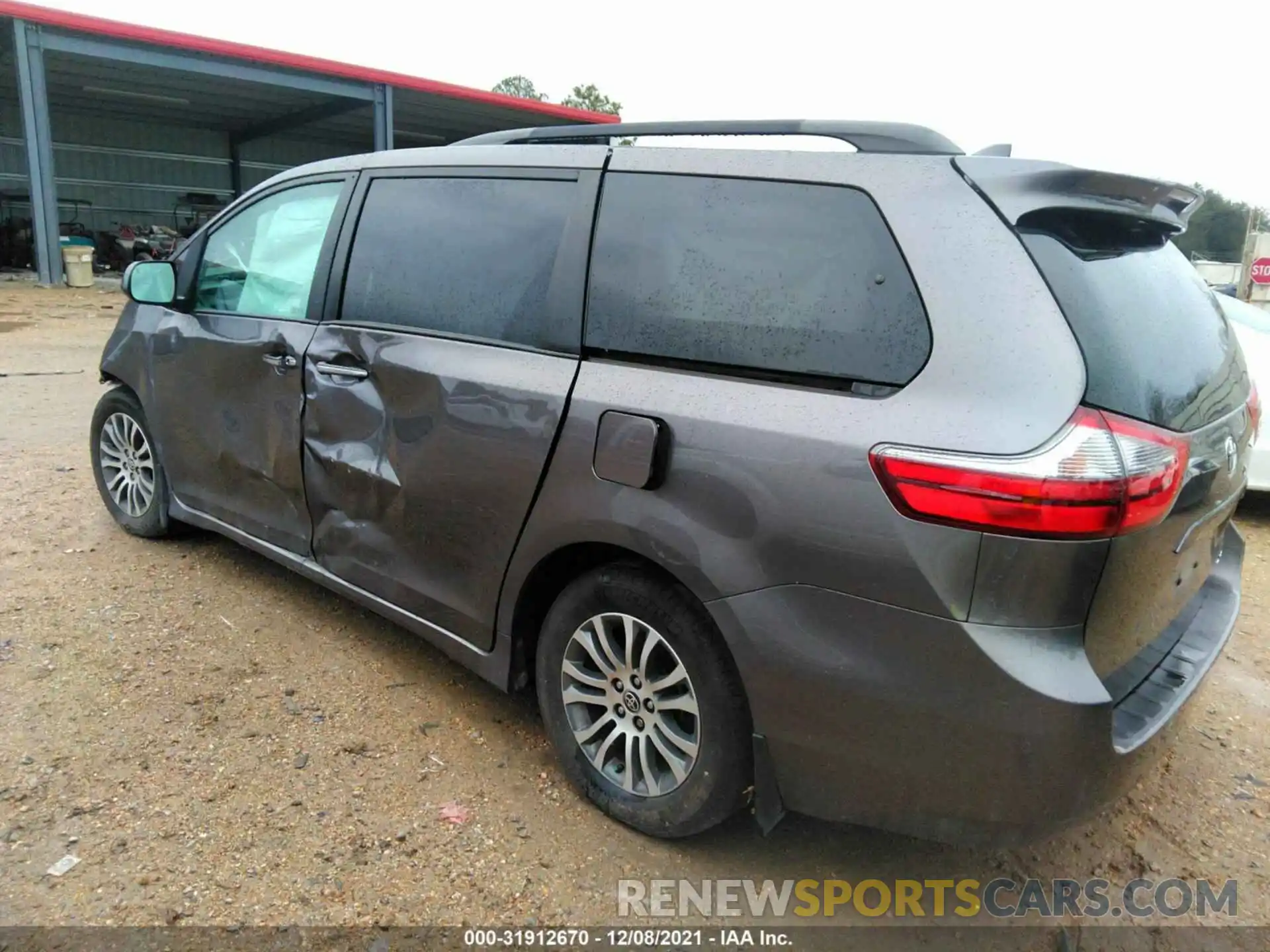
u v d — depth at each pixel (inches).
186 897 85.5
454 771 107.3
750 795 89.9
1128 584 75.6
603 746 99.6
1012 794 73.9
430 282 115.0
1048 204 78.5
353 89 713.6
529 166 108.3
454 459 106.7
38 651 128.3
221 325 143.5
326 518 127.6
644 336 93.4
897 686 75.4
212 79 719.1
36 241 645.3
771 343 84.7
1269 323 230.5
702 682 88.4
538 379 99.0
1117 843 102.6
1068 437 69.6
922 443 73.1
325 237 129.7
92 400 299.0
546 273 102.6
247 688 122.3
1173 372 83.4
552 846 95.9
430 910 86.3
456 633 112.6
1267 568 192.4
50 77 718.5
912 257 78.3
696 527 84.7
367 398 118.3
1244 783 115.1
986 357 73.5
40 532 172.6
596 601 97.0
